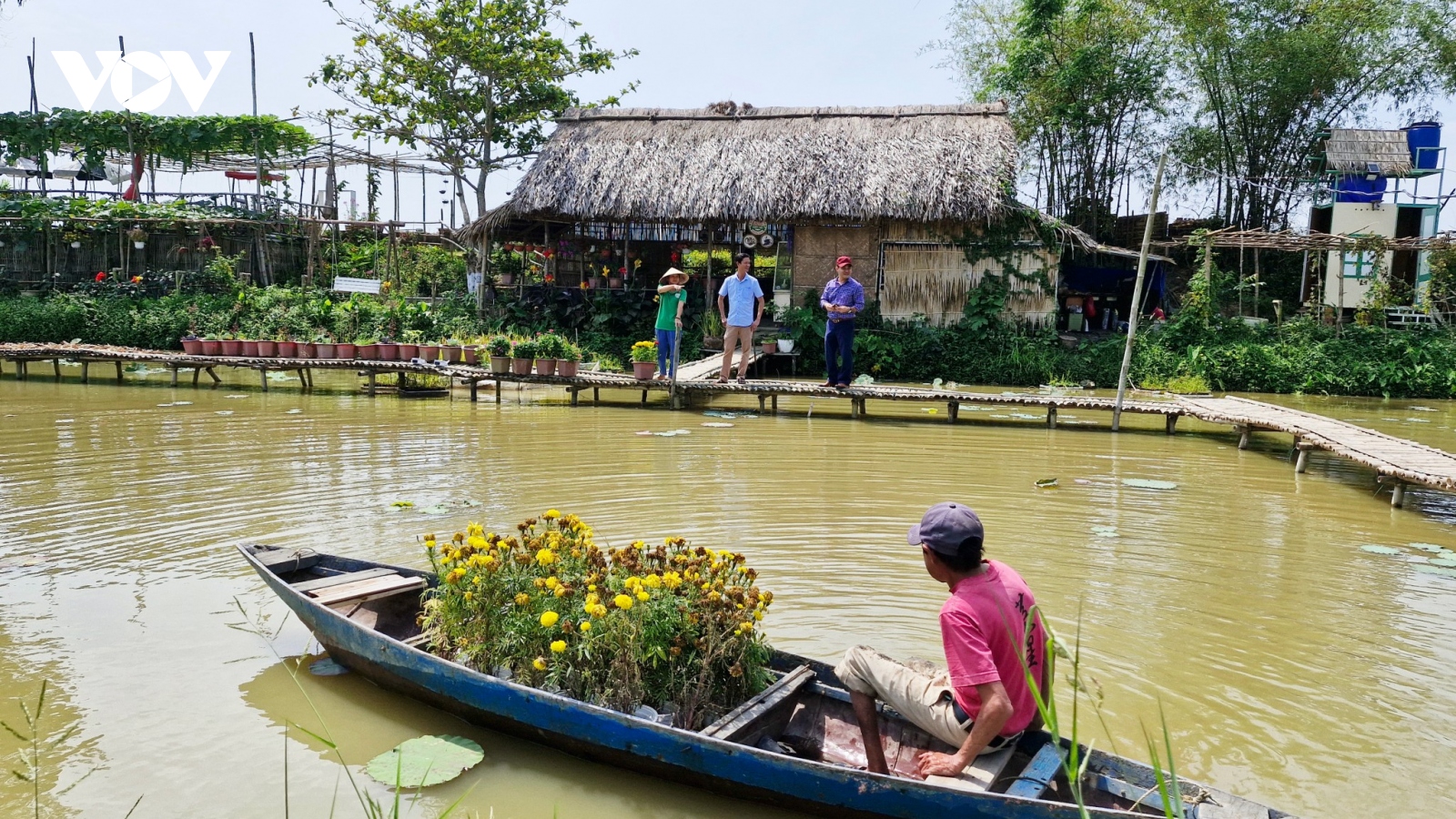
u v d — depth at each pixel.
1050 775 3.00
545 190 18.05
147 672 4.26
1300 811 3.26
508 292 20.22
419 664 3.81
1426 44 20.78
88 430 10.39
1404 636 4.88
